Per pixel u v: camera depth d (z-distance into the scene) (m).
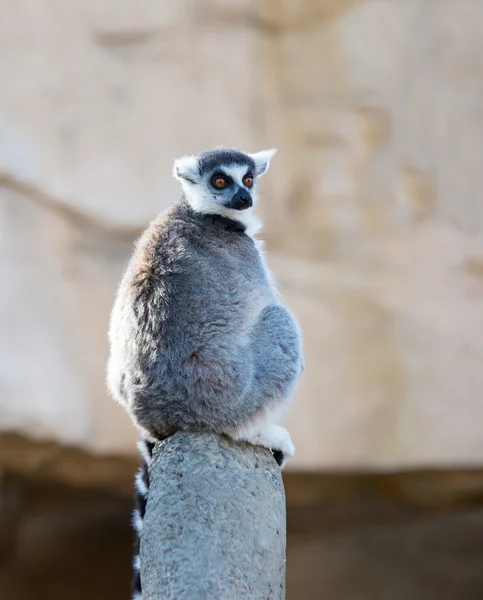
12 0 25.22
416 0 25.69
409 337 23.98
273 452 10.12
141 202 24.31
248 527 9.00
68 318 23.70
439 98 25.38
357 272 24.48
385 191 25.02
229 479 9.16
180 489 9.08
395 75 25.47
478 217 24.86
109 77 24.95
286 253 24.62
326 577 28.31
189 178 11.84
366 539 29.06
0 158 24.30
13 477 25.81
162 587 8.70
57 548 28.53
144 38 25.16
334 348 23.92
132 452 23.47
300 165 24.97
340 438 23.75
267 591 8.94
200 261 10.08
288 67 25.47
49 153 24.45
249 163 12.56
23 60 24.95
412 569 28.42
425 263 24.53
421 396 23.78
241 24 25.27
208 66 25.05
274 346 10.10
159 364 9.52
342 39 25.58
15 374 23.30
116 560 29.14
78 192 24.30
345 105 25.39
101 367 23.52
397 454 23.75
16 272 23.83
